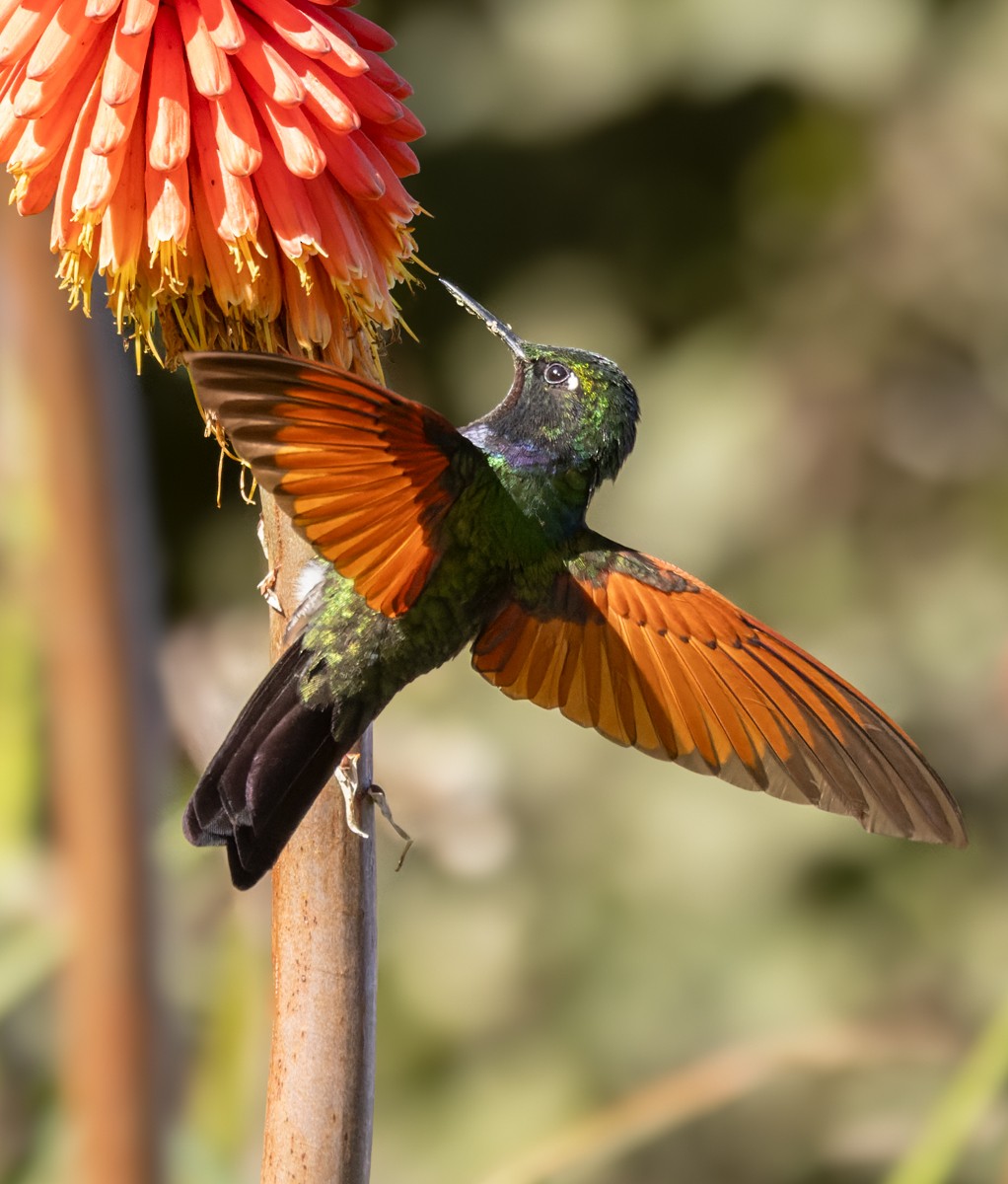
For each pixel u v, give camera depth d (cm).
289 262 233
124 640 228
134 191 232
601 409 239
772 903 271
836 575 287
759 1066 242
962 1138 240
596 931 271
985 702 274
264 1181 233
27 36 233
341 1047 233
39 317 228
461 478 237
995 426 291
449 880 271
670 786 275
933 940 268
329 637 236
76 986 228
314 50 233
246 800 234
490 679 239
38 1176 238
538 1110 265
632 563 239
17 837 236
